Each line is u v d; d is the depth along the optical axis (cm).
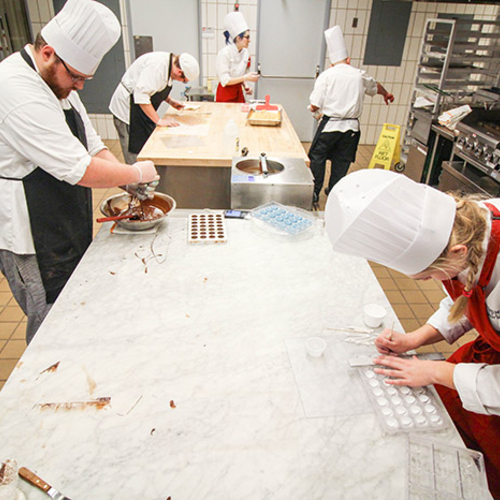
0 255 165
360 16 488
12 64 136
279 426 92
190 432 90
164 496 78
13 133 135
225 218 180
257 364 107
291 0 483
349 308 129
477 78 445
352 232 88
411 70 522
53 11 453
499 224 86
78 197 169
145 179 162
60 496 77
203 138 272
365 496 80
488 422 116
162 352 110
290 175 203
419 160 412
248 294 133
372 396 100
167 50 504
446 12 490
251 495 79
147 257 150
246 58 428
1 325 226
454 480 83
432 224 83
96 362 106
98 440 88
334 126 352
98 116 524
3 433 88
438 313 120
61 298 128
